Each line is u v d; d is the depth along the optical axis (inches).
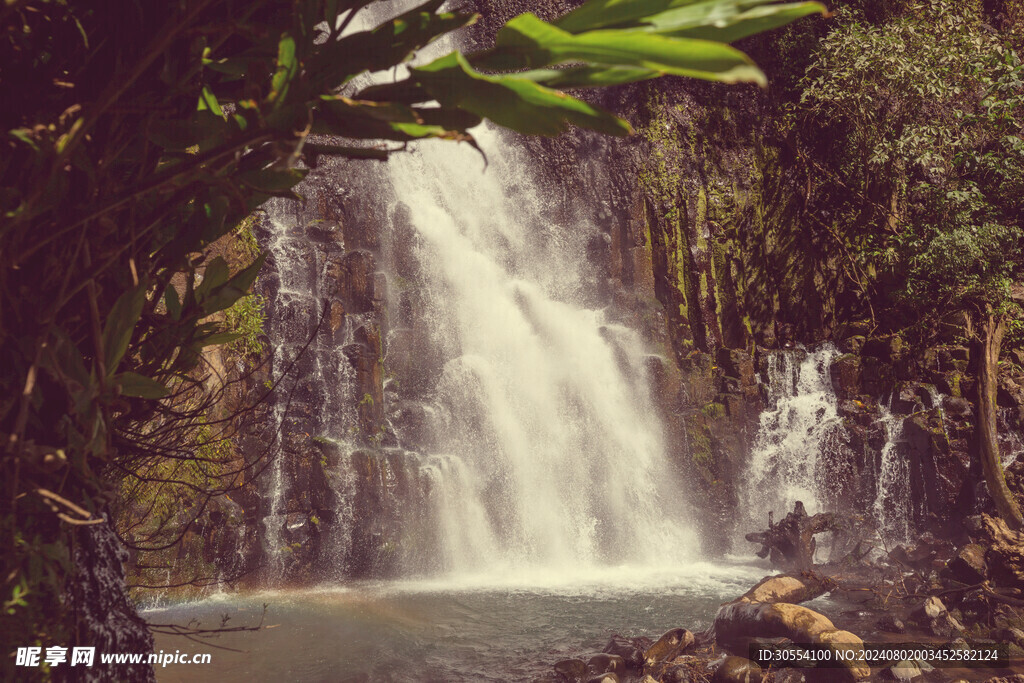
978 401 522.9
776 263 611.5
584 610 355.6
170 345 98.2
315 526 423.8
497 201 613.6
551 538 499.8
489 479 507.2
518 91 64.2
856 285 612.1
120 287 94.0
